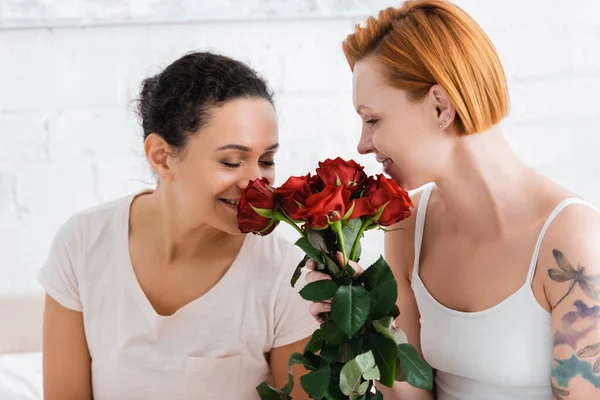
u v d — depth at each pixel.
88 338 1.44
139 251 1.42
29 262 1.90
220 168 1.27
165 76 1.31
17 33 1.85
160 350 1.40
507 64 1.91
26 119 1.88
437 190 1.44
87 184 1.90
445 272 1.36
